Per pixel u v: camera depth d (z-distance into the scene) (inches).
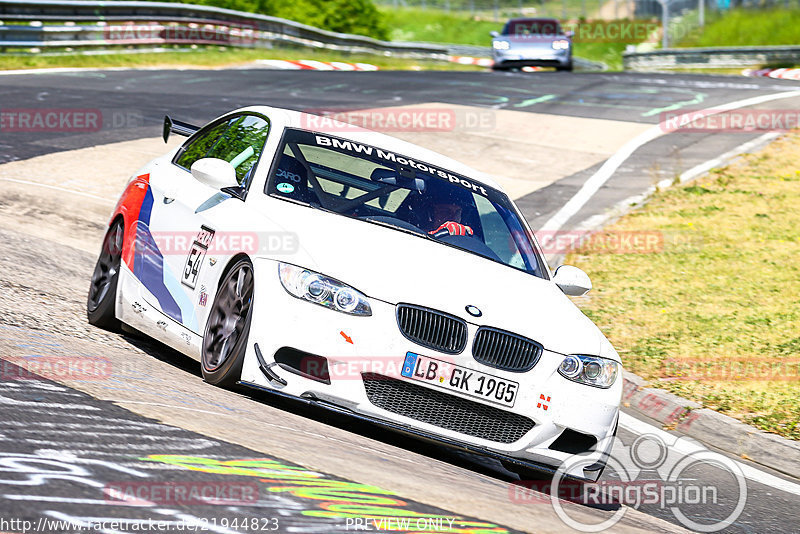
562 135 1770.4
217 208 535.5
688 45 4771.2
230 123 629.6
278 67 2755.9
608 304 983.0
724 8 4886.8
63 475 292.8
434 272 492.1
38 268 736.3
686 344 866.8
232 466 333.7
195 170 537.0
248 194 532.1
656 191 1414.9
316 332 454.3
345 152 582.6
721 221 1290.6
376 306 459.5
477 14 6884.8
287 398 486.9
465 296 479.2
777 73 2977.4
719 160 1609.3
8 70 2053.4
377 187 561.0
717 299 1002.1
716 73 3073.3
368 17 4271.7
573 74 2802.7
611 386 494.0
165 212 581.6
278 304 461.7
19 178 1103.6
